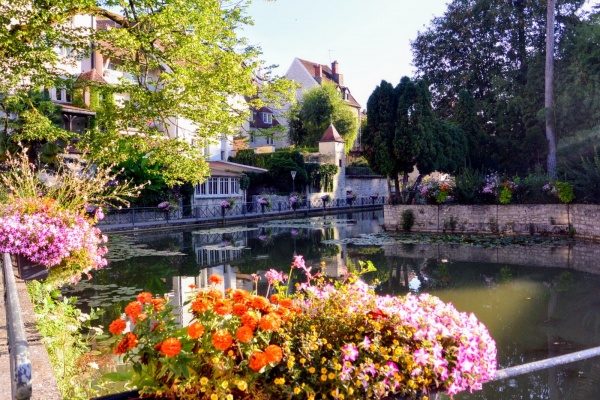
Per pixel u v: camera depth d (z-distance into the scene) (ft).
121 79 36.63
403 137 78.33
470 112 99.25
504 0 106.63
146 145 37.58
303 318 8.00
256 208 120.78
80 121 91.56
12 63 33.53
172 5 31.50
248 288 34.71
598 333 23.40
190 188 100.07
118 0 32.24
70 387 13.74
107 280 38.19
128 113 34.99
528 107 93.91
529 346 21.74
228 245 61.16
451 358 7.64
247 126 133.49
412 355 7.33
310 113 173.17
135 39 32.63
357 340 7.64
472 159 99.55
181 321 22.79
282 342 7.32
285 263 46.09
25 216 20.61
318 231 80.07
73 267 22.18
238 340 6.88
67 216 21.58
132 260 48.75
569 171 66.54
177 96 33.06
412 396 7.30
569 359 8.76
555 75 90.17
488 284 35.24
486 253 51.31
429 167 81.56
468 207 73.05
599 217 59.36
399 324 7.72
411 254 51.11
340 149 156.46
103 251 23.36
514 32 107.96
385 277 38.60
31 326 14.07
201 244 62.64
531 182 70.23
